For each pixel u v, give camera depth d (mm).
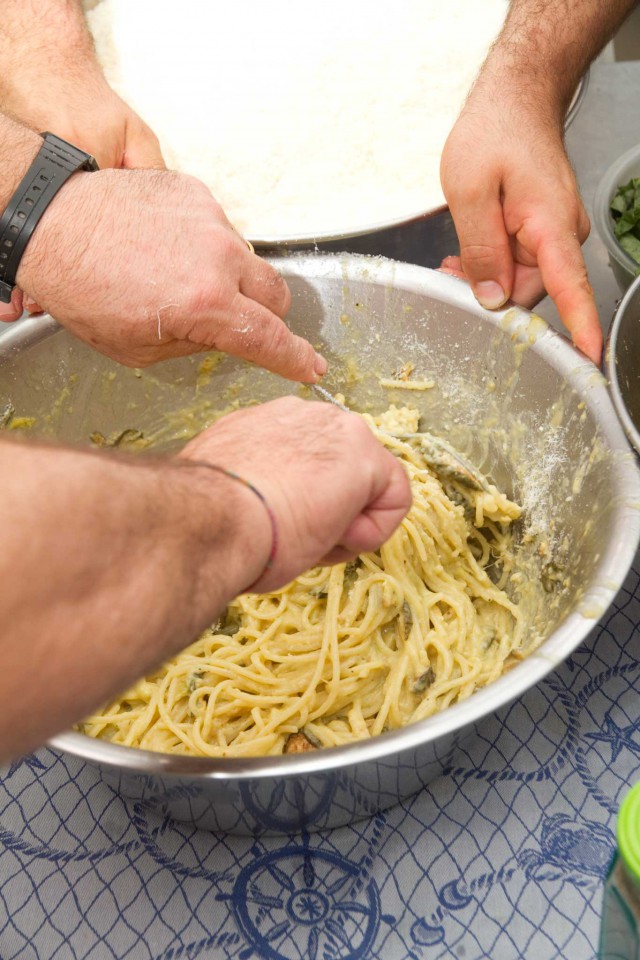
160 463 661
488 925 963
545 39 1411
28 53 1499
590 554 1015
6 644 518
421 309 1271
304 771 790
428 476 1338
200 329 1085
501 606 1276
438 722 805
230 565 642
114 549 564
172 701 1185
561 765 1081
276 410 774
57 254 1075
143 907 1012
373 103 1692
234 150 1660
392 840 1043
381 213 1560
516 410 1241
